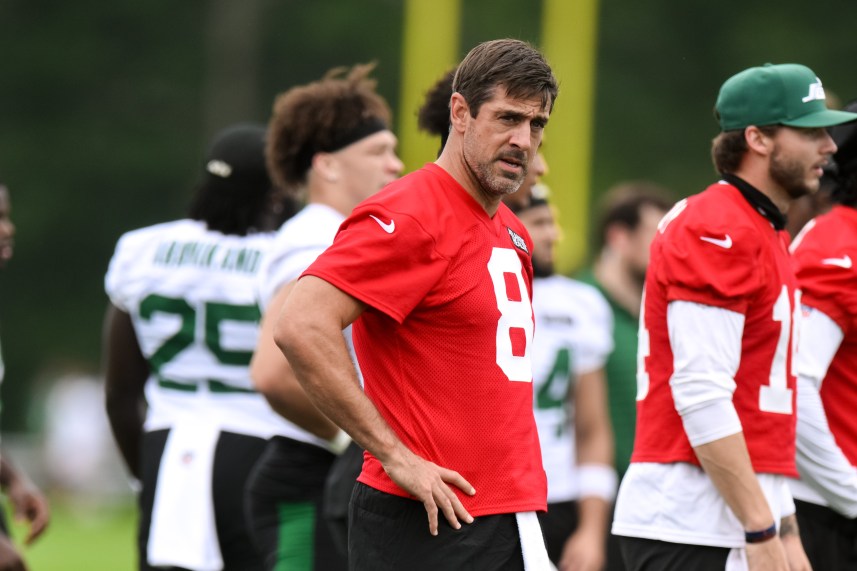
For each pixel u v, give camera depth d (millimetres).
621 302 26953
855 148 18359
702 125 101562
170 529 19734
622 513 16562
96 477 70500
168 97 108062
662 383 16250
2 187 21891
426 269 13719
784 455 16109
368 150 18891
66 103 108562
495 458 13961
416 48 73250
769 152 16328
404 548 13945
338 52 106125
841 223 18047
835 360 18250
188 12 109625
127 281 20672
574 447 24047
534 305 22625
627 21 101625
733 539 15852
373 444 13602
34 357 104312
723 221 15828
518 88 13867
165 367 20406
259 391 17750
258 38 106688
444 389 13906
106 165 106750
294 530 18469
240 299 20062
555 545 22625
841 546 18234
